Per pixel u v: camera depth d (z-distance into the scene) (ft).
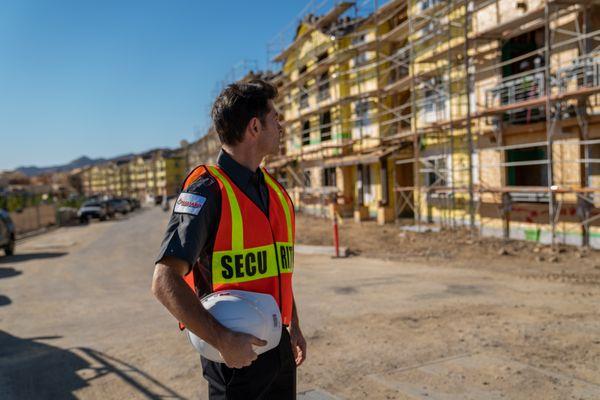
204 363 6.23
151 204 308.19
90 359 17.52
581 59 38.06
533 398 12.57
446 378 14.07
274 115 6.39
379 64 71.41
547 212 42.01
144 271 40.37
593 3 36.91
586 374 13.98
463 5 48.57
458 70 53.78
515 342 16.99
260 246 5.87
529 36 46.85
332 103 81.10
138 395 14.19
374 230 59.31
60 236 85.46
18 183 330.34
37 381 15.64
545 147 43.21
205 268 5.77
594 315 20.15
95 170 513.04
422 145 62.39
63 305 27.86
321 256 42.98
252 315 5.47
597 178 38.14
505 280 28.63
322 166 89.56
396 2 65.05
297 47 103.19
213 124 6.25
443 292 25.93
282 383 6.29
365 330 19.27
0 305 28.73
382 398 12.96
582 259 34.22
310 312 22.74
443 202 58.49
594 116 37.14
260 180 6.40
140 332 20.89
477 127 50.34
